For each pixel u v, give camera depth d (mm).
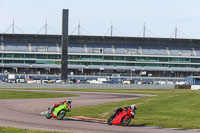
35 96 57250
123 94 71250
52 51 138000
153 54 140125
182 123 20844
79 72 138625
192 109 28219
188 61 138875
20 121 21938
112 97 60062
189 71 138625
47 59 134625
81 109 32500
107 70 138375
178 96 46906
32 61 134500
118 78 133500
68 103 23688
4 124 20156
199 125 20000
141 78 133875
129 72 138000
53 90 85375
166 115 24891
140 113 26609
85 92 77812
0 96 54000
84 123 21391
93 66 136375
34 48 138250
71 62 136375
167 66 138875
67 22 114375
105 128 18984
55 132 16359
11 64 132500
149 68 137750
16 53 133125
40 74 130375
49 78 130250
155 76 138625
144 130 18312
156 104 34062
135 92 80625
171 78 134750
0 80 119312
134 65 138250
